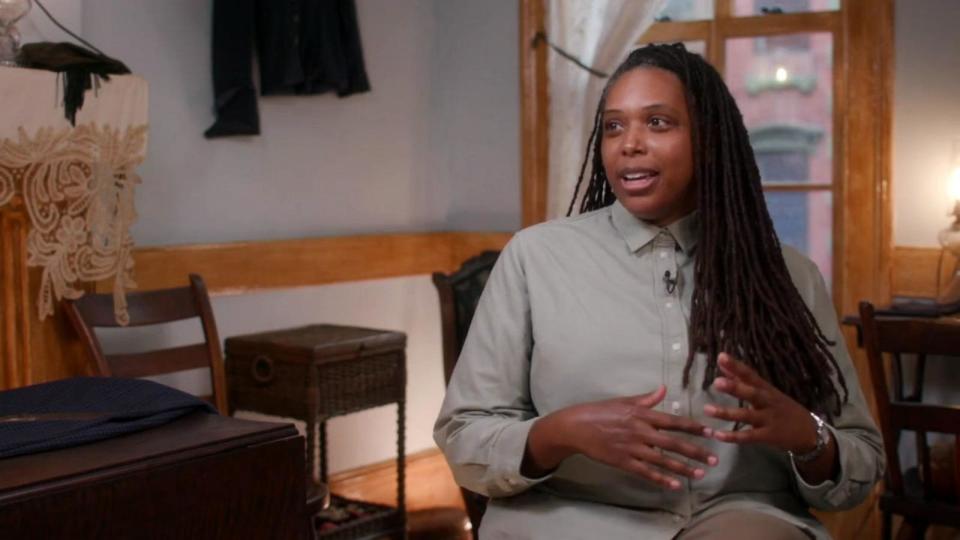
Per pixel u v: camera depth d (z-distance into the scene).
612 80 1.70
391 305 4.49
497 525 1.66
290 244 4.06
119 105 2.90
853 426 1.67
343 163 4.33
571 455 1.60
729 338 1.60
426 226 4.69
